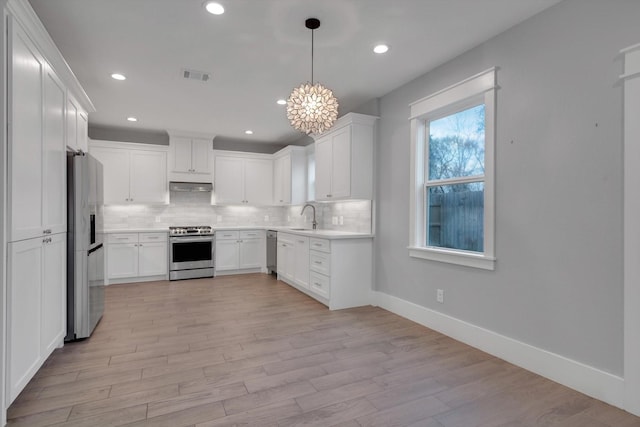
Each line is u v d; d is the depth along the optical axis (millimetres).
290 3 2230
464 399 2025
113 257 5164
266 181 6543
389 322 3434
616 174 1959
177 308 3910
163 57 2986
